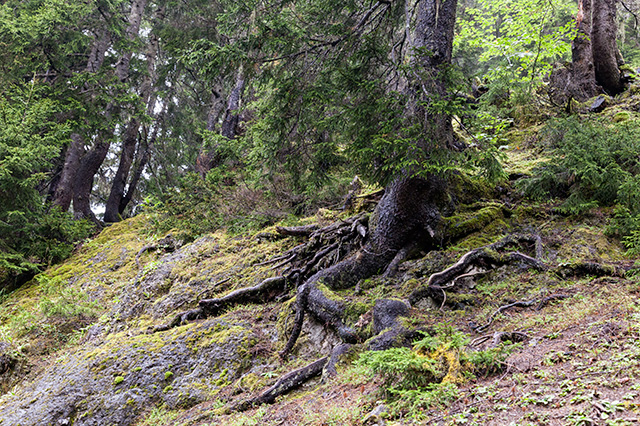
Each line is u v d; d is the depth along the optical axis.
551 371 3.43
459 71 5.66
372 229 7.13
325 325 6.27
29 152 9.79
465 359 3.88
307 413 4.34
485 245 6.50
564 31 10.85
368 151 5.66
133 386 6.11
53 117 13.12
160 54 20.38
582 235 6.36
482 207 7.43
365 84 5.89
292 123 6.98
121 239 12.13
